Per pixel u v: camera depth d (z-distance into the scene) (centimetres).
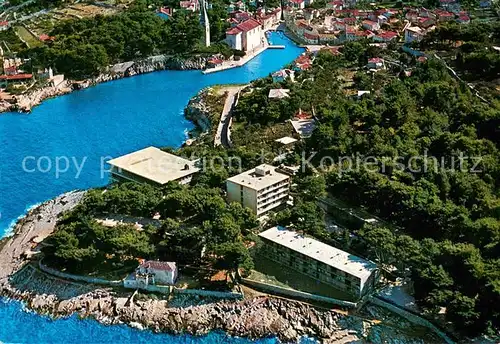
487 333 19562
